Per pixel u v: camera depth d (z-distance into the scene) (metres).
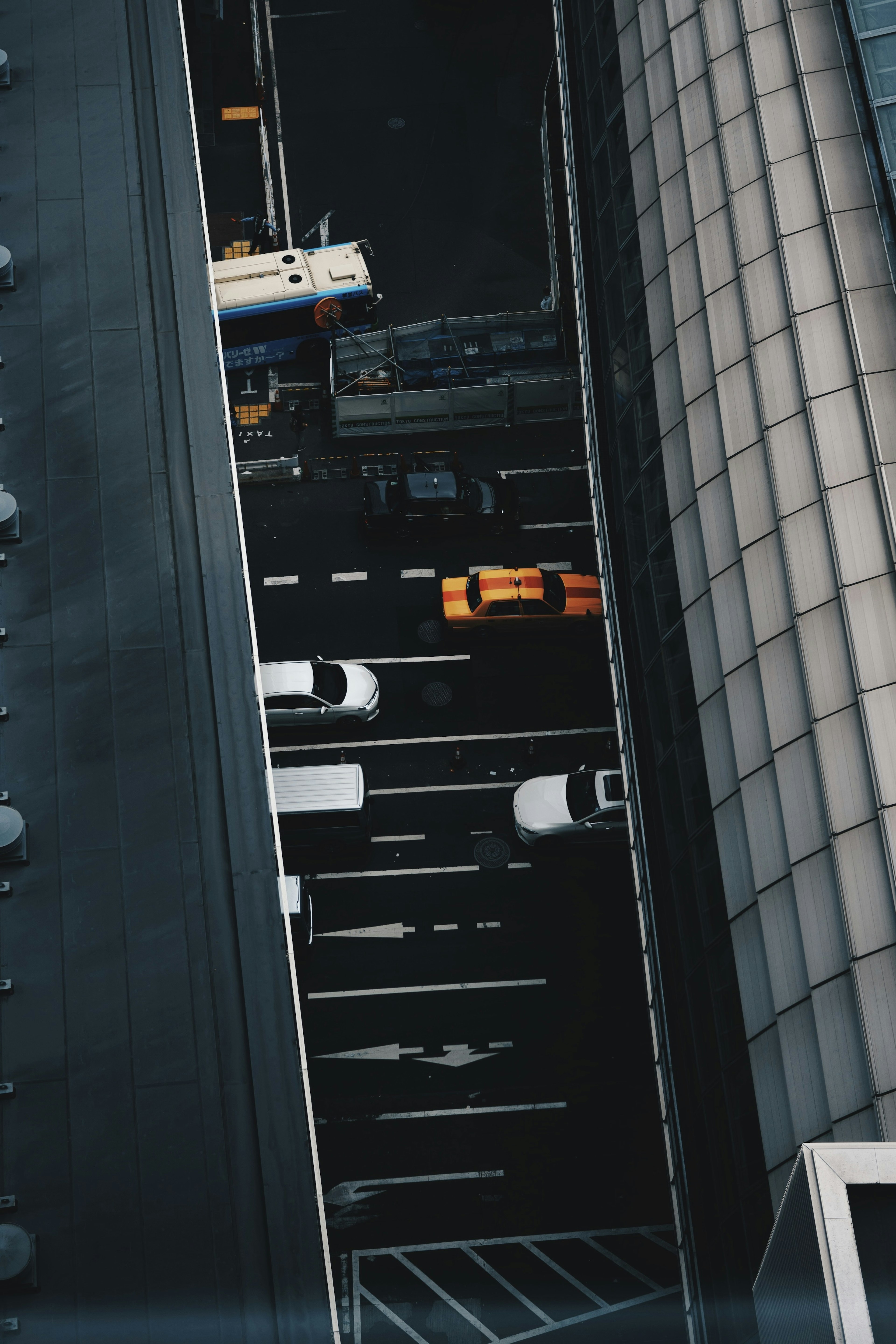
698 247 35.34
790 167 33.62
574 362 54.00
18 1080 22.75
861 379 29.86
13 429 30.44
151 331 32.09
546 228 60.53
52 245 33.50
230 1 68.38
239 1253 21.39
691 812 30.62
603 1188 35.81
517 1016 39.06
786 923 26.67
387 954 40.19
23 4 38.16
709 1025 28.98
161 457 30.14
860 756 26.39
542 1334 33.25
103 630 27.69
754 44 36.22
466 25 68.31
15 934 24.19
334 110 64.44
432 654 47.53
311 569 49.59
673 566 33.09
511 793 44.19
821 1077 24.97
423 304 57.56
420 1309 33.56
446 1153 36.31
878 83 33.88
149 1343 20.48
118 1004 23.56
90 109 36.03
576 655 47.81
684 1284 29.86
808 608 28.44
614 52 43.31
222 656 27.45
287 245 59.56
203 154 62.78
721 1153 27.94
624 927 41.12
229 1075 22.95
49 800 25.62
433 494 49.53
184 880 24.86
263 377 55.34
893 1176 12.49
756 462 31.12
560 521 51.28
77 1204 21.66
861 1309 11.70
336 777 41.97
